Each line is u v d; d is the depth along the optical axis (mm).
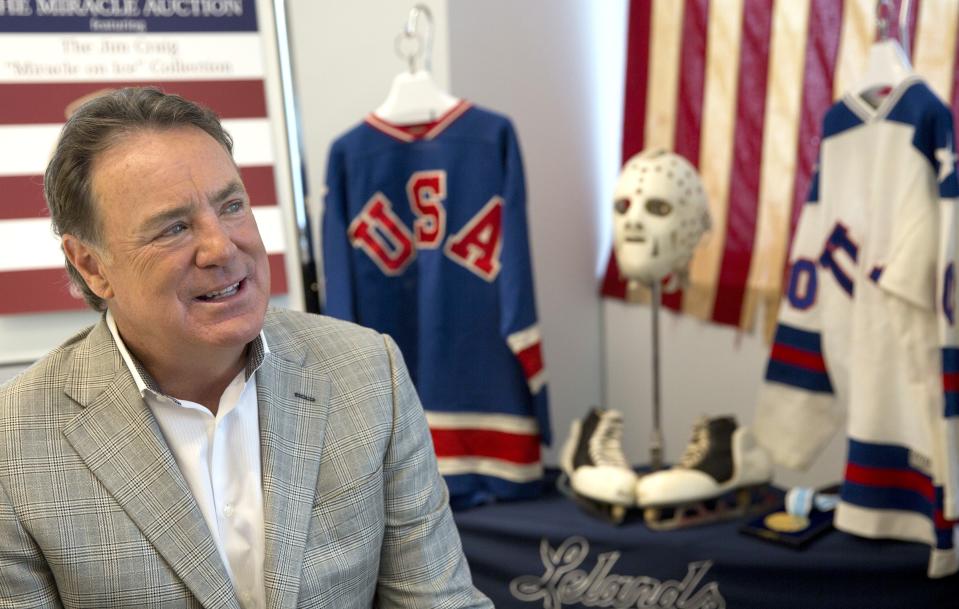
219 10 2088
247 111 2141
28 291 2041
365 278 2168
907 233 1696
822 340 1929
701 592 1798
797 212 2369
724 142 2529
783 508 1965
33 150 2006
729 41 2482
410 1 2361
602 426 2062
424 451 1110
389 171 2143
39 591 938
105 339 1018
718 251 2559
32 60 1983
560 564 1916
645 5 2678
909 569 1708
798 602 1747
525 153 2643
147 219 872
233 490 1014
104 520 934
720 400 2617
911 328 1730
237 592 1014
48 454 939
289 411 1030
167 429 998
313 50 2338
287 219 2207
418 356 2232
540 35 2617
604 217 2896
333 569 1002
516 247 2086
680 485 1863
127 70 2043
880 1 1790
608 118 2855
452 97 2326
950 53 1989
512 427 2174
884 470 1784
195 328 909
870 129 1788
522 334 2084
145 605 944
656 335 2029
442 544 1103
